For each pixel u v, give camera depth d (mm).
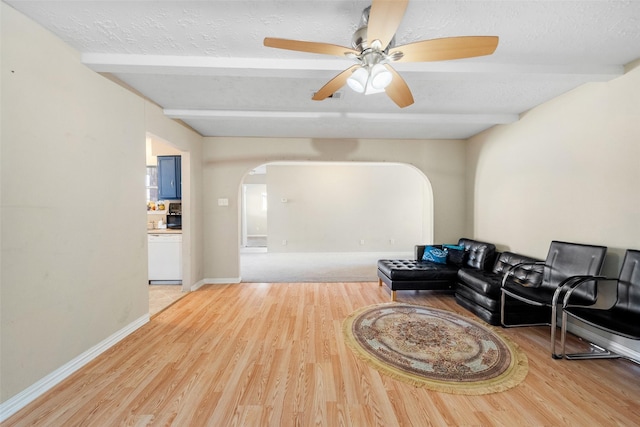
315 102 2873
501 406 1572
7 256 1496
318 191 6605
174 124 3279
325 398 1635
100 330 2131
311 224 6613
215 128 3760
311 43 1414
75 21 1612
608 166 2225
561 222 2670
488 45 1399
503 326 2602
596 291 2160
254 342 2316
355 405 1577
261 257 6430
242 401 1605
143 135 2678
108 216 2225
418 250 4176
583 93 2432
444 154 4391
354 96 2719
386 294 3637
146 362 2010
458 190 4414
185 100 2812
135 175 2555
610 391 1693
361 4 1469
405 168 6699
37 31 1640
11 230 1516
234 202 4184
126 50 1918
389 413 1518
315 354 2123
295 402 1599
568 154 2586
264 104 2926
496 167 3646
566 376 1847
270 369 1926
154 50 1918
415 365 1973
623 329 1670
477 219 4082
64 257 1829
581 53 1923
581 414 1508
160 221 4547
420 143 4359
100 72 2127
